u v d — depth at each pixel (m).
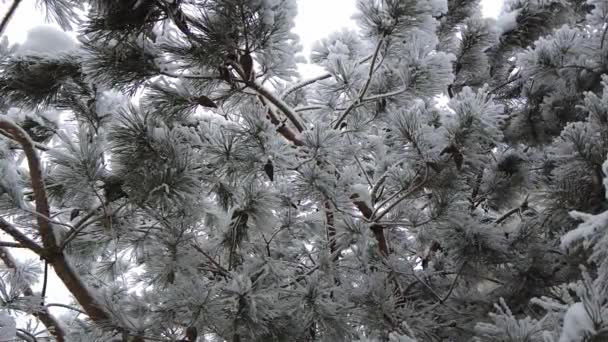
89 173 2.64
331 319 2.96
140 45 2.93
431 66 3.29
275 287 3.00
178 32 2.80
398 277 3.71
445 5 3.12
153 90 3.06
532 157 4.68
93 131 3.56
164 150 2.68
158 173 2.60
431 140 2.97
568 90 4.55
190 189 2.67
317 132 2.73
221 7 2.62
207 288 2.77
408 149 3.04
